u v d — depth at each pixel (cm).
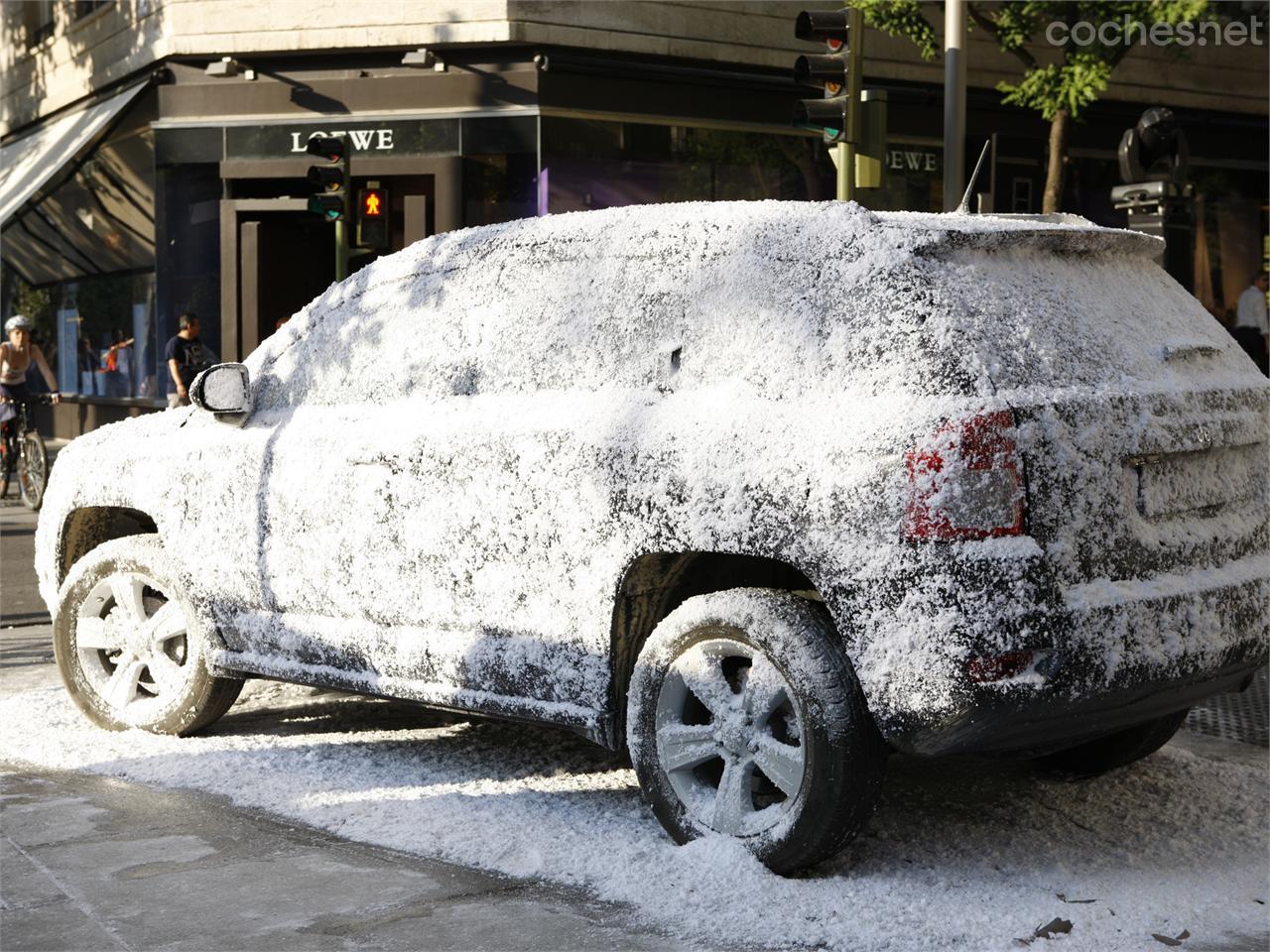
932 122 2153
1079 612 448
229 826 540
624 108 1980
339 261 1659
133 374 2292
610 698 519
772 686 477
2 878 484
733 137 2038
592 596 514
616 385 524
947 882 477
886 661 448
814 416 470
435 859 505
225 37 2070
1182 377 503
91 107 2362
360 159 2030
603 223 550
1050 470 450
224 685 658
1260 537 525
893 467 448
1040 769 604
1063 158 1694
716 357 502
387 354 601
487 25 1944
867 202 2117
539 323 554
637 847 500
